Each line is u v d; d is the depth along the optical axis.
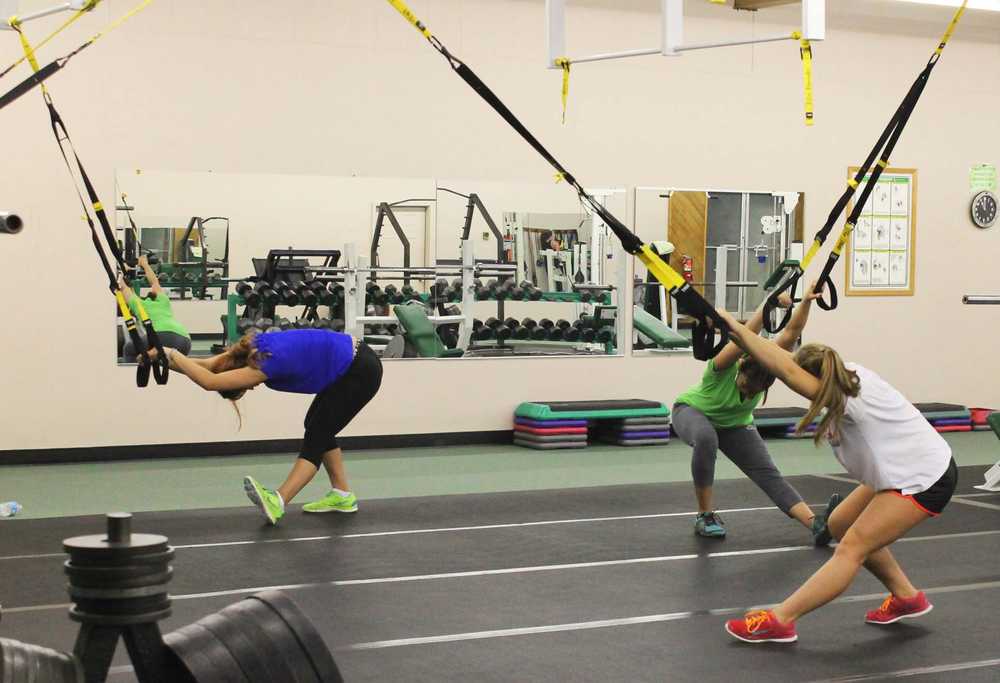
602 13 9.23
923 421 3.86
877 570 4.20
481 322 8.97
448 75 8.83
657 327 9.50
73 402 8.02
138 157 8.07
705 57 9.54
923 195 10.29
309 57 8.46
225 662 2.41
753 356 3.73
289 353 5.89
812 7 4.22
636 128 9.36
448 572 5.04
